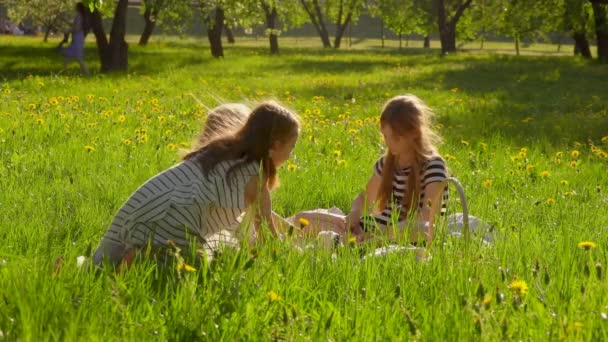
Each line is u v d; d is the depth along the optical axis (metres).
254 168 5.07
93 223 6.24
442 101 20.56
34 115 12.64
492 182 9.20
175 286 4.29
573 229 6.52
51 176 8.41
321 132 12.55
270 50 51.78
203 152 5.12
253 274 4.16
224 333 3.61
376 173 6.62
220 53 41.38
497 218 7.03
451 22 58.75
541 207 7.63
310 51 55.66
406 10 70.06
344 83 25.64
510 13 59.12
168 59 36.31
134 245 4.91
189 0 36.16
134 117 13.48
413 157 6.30
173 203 4.88
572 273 4.55
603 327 3.56
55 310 3.69
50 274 4.18
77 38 26.91
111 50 29.80
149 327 3.65
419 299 4.30
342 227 6.50
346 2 77.25
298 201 7.68
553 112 18.33
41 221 6.05
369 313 3.92
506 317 3.74
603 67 35.72
